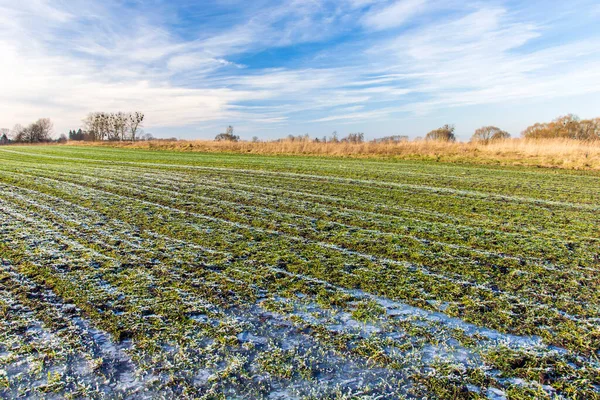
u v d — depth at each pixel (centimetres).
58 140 10500
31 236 701
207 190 1209
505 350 347
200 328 382
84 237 696
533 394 291
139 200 1052
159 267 545
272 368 320
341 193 1147
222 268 542
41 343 355
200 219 836
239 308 425
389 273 526
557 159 1909
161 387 296
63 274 516
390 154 2559
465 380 307
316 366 324
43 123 10338
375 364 327
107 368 320
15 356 335
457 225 782
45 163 2214
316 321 398
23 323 389
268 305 431
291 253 608
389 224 790
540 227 767
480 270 537
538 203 998
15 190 1219
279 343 358
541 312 418
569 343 359
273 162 2153
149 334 371
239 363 326
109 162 2266
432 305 433
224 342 358
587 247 640
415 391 294
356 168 1798
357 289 475
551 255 600
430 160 2217
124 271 529
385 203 1002
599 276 516
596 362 330
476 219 834
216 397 285
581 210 916
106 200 1052
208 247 638
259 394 289
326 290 471
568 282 497
